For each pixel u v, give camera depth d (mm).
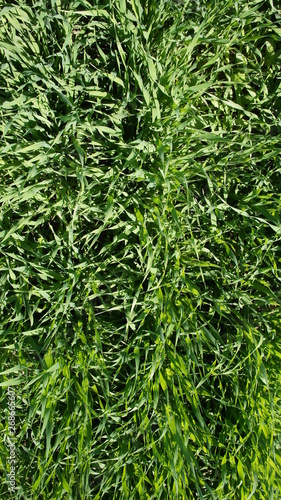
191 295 980
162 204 916
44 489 965
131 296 955
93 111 891
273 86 1068
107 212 860
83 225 1034
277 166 1004
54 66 967
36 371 927
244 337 979
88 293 962
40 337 947
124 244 1028
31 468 996
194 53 1026
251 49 1052
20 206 995
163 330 893
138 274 968
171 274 948
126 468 959
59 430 899
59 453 890
